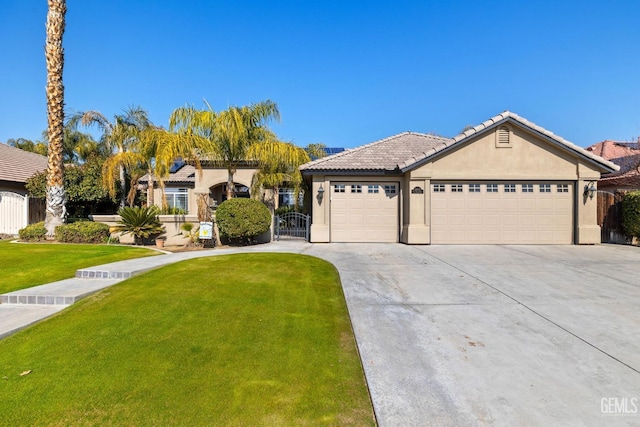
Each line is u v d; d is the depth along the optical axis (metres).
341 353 4.83
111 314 6.27
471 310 6.48
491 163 14.86
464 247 14.16
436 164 14.91
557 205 14.95
